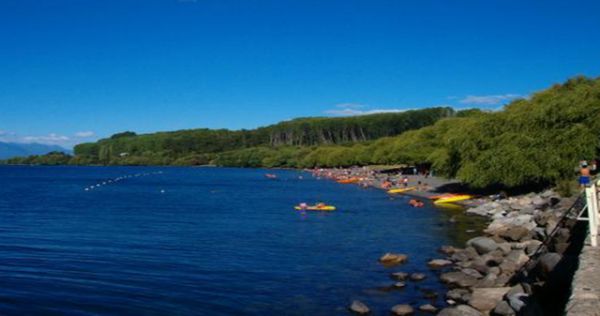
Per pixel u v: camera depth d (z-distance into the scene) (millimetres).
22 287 27344
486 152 64688
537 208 46656
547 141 58812
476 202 65250
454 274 27047
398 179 113812
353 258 34000
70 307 24188
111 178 175125
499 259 28656
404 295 24828
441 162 79375
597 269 16469
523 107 66625
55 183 144375
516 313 18703
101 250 38125
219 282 28344
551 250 24953
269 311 23375
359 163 189750
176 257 35250
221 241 41844
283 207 70562
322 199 81500
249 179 156875
